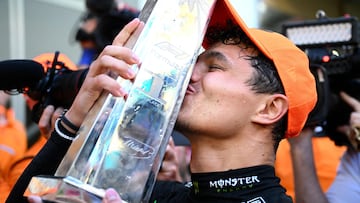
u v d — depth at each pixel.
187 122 1.31
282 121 1.39
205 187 1.33
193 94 1.33
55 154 1.36
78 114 1.33
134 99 1.18
